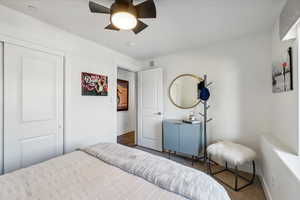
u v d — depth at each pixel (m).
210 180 1.01
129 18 1.35
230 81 2.45
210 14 1.68
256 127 2.23
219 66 2.55
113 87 2.95
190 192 0.87
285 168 1.13
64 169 1.15
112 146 1.61
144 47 2.78
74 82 2.27
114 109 2.97
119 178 1.05
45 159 1.95
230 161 1.84
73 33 2.21
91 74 2.51
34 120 1.84
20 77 1.72
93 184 0.97
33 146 1.84
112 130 2.92
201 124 2.66
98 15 1.73
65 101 2.15
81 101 2.38
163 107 3.29
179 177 1.01
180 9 1.58
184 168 1.15
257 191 1.84
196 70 2.84
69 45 2.20
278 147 1.51
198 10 1.60
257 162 2.21
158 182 0.99
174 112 3.13
